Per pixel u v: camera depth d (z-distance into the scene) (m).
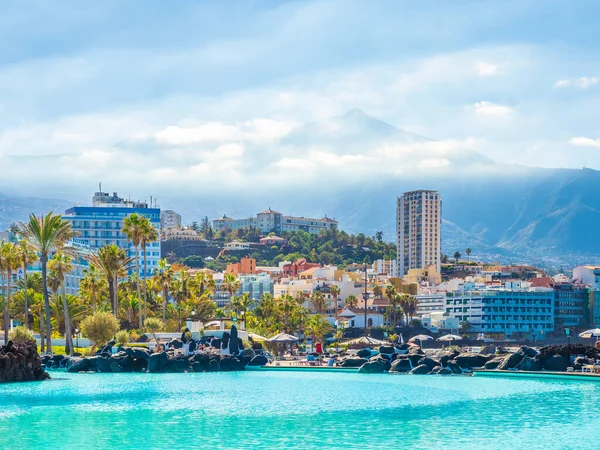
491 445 59.72
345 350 187.50
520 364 126.25
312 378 119.75
